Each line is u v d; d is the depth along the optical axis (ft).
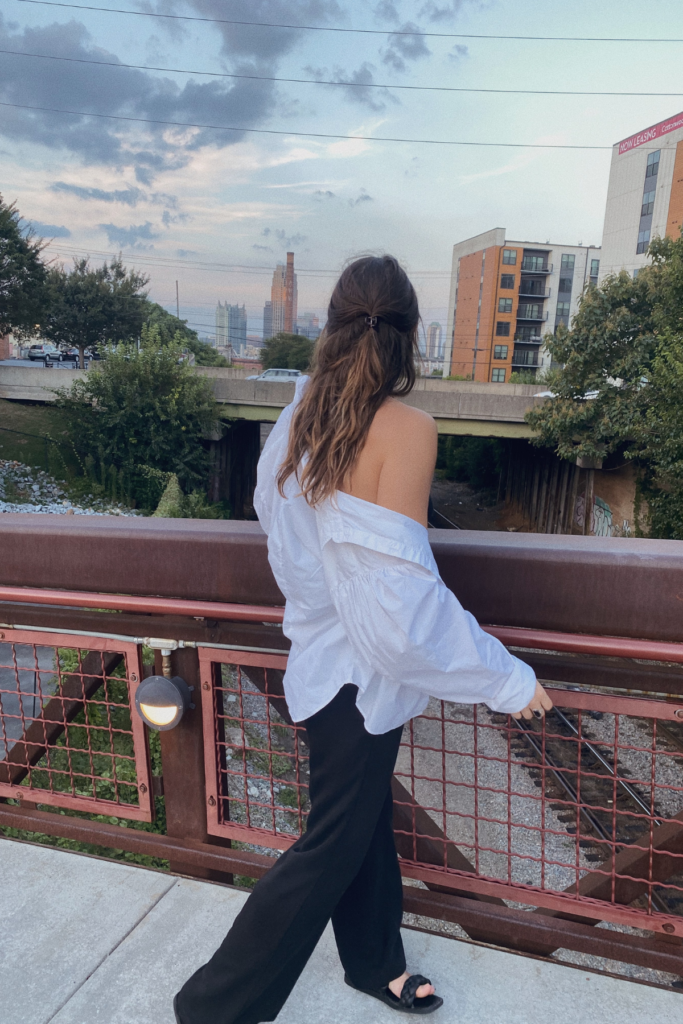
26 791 6.37
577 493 85.40
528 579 4.47
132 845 6.05
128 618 5.52
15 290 96.27
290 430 3.74
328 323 3.69
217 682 5.55
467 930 5.50
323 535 3.54
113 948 5.28
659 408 63.72
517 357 257.75
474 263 262.06
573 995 4.80
